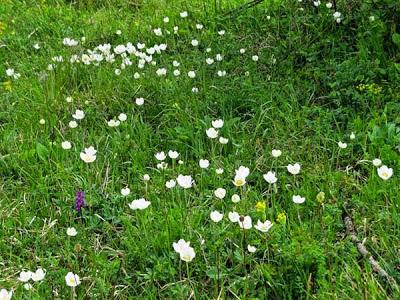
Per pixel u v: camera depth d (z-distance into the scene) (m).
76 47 3.92
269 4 4.18
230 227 2.08
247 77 3.19
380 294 1.74
